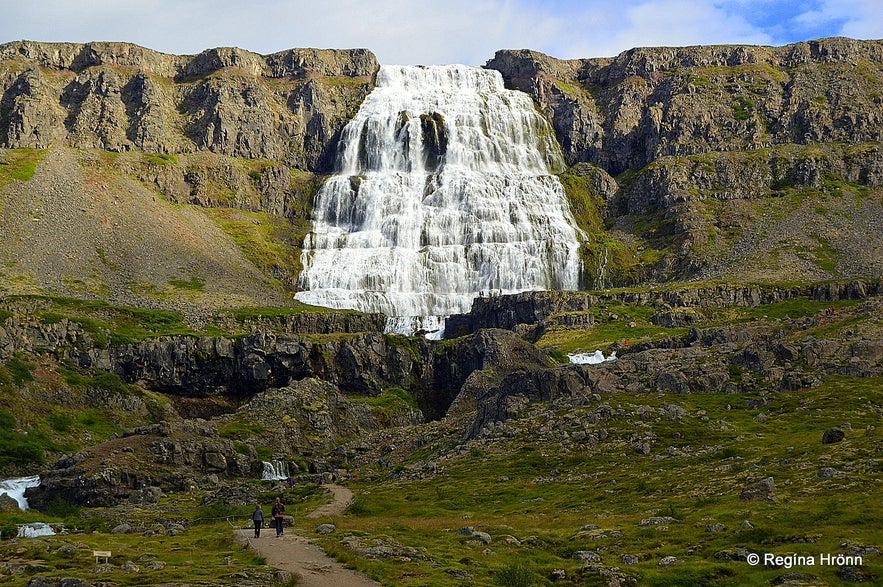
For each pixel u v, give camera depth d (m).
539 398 160.12
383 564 74.19
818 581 67.12
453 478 132.75
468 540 87.94
